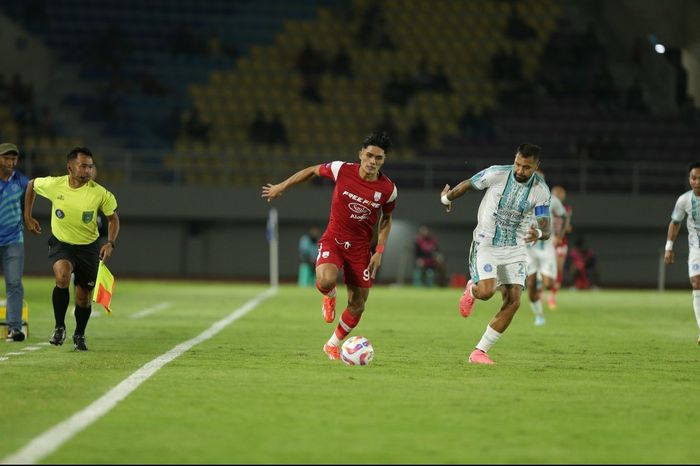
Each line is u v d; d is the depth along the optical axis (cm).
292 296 9969
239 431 2591
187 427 2633
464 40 17725
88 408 2889
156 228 15112
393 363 4131
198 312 7406
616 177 15375
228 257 15212
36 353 4350
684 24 16912
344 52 16962
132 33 17262
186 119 15988
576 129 16288
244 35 17450
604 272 15250
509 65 17088
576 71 17262
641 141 16088
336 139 15962
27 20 16838
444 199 4269
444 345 4991
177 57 16950
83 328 4541
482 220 4172
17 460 2231
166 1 17700
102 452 2327
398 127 16138
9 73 16300
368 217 3947
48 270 14900
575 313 8044
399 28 17812
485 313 7694
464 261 15300
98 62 16588
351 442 2473
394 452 2369
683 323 6938
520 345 5106
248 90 16575
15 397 3077
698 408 3039
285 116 16238
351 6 18075
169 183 14938
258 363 4044
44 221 14875
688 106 16612
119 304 8412
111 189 14575
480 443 2483
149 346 4734
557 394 3297
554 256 7625
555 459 2314
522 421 2781
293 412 2870
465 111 16488
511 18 18088
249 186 14750
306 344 4903
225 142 15712
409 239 15212
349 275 4047
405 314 7506
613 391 3397
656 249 15275
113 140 15588
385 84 16762
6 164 4719
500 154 15838
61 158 15112
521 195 4081
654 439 2555
